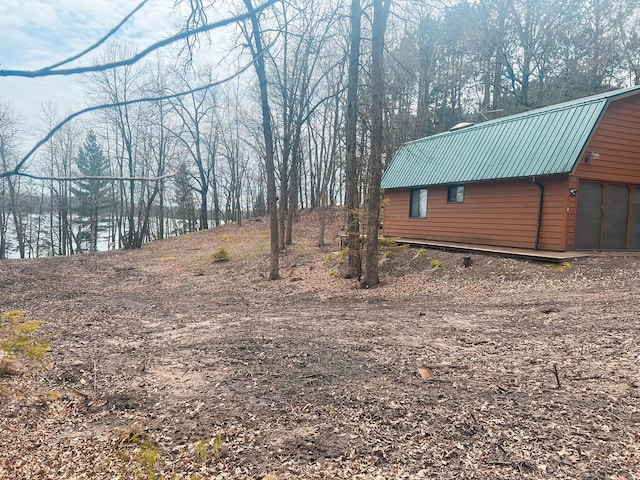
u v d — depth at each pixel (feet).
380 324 25.17
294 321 27.58
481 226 46.60
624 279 30.48
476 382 16.19
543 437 12.25
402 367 18.07
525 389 15.30
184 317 31.45
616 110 38.99
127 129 90.84
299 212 109.40
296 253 62.64
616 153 39.52
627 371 15.96
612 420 12.80
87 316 32.65
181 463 12.13
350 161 41.88
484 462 11.37
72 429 14.67
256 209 139.74
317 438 13.05
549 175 37.86
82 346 24.11
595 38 79.97
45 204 122.62
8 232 115.14
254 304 35.91
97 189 113.50
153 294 45.11
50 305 37.93
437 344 20.79
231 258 64.59
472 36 82.84
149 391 17.31
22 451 13.33
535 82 90.89
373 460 11.82
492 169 43.39
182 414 15.14
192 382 17.92
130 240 88.84
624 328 20.58
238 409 15.19
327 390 16.28
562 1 81.10
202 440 13.30
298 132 73.26
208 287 47.62
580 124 37.19
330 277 45.32
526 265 36.50
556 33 82.38
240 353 21.02
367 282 39.60
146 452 9.95
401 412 14.26
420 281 39.27
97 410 15.96
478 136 48.37
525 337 20.90
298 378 17.56
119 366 20.36
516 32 86.48
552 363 17.42
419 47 50.16
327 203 122.31
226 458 12.26
